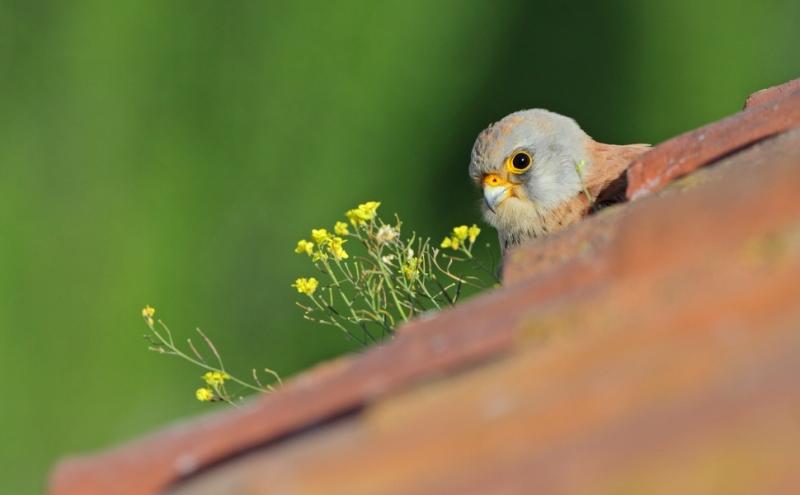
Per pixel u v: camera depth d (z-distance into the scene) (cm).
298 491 285
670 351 283
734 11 1619
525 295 343
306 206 1628
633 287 311
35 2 1684
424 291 570
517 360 302
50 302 1603
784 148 418
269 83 1652
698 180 421
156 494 326
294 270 1591
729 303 290
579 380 286
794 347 269
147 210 1631
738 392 261
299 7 1644
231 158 1641
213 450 329
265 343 1549
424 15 1641
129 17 1670
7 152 1661
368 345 559
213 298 1585
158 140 1656
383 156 1634
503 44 1645
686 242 316
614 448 262
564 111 1648
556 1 1647
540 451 272
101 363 1570
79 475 335
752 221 314
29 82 1678
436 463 281
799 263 293
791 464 243
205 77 1658
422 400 299
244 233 1614
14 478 1541
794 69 1614
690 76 1628
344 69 1642
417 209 1633
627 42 1638
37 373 1575
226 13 1655
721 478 246
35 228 1634
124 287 1606
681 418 262
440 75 1644
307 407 329
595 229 403
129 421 1547
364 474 284
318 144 1641
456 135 1639
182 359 1549
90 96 1669
